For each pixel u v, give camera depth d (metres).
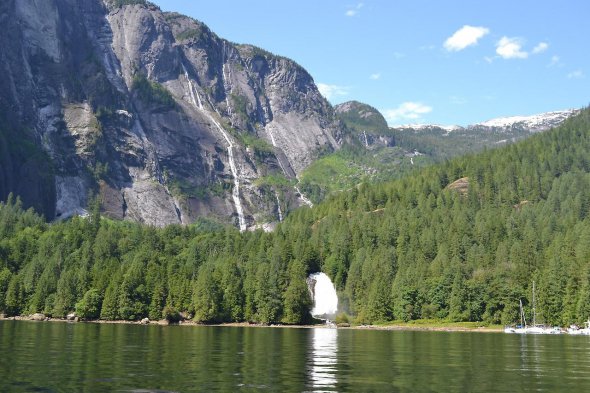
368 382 57.19
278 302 175.62
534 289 170.75
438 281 182.88
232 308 176.62
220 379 57.53
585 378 61.59
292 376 60.03
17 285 184.25
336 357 78.88
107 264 194.00
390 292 185.12
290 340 109.50
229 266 184.12
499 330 163.25
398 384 56.38
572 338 128.62
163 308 175.12
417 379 59.59
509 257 192.25
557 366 71.75
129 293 174.50
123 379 56.72
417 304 180.62
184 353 80.25
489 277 177.88
